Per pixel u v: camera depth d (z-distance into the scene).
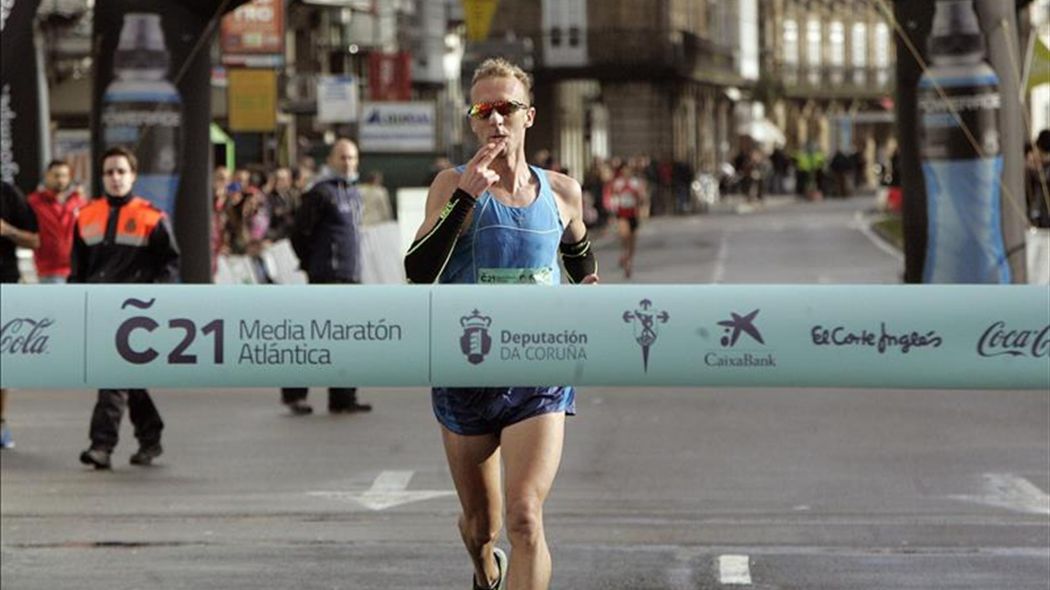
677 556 20.50
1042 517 22.52
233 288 13.34
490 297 13.29
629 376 13.32
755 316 13.23
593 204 117.25
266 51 80.31
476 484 14.54
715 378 13.34
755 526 22.22
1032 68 48.91
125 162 27.19
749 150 198.50
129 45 44.44
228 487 25.64
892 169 121.44
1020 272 45.22
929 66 44.81
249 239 53.59
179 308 13.33
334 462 27.81
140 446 27.95
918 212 45.59
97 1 44.81
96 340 13.34
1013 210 45.12
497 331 13.30
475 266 14.19
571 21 166.88
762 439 29.56
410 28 140.00
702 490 24.80
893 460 26.98
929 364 13.25
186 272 45.31
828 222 122.75
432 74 142.25
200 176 45.22
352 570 19.92
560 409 14.04
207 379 13.38
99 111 44.84
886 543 21.11
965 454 27.28
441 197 14.13
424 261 13.82
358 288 13.34
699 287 13.34
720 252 91.31
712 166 192.25
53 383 13.38
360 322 13.32
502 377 13.38
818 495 24.28
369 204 56.69
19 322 13.32
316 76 111.25
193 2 44.44
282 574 19.75
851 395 35.19
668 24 167.75
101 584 19.34
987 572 19.48
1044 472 24.66
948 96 44.72
